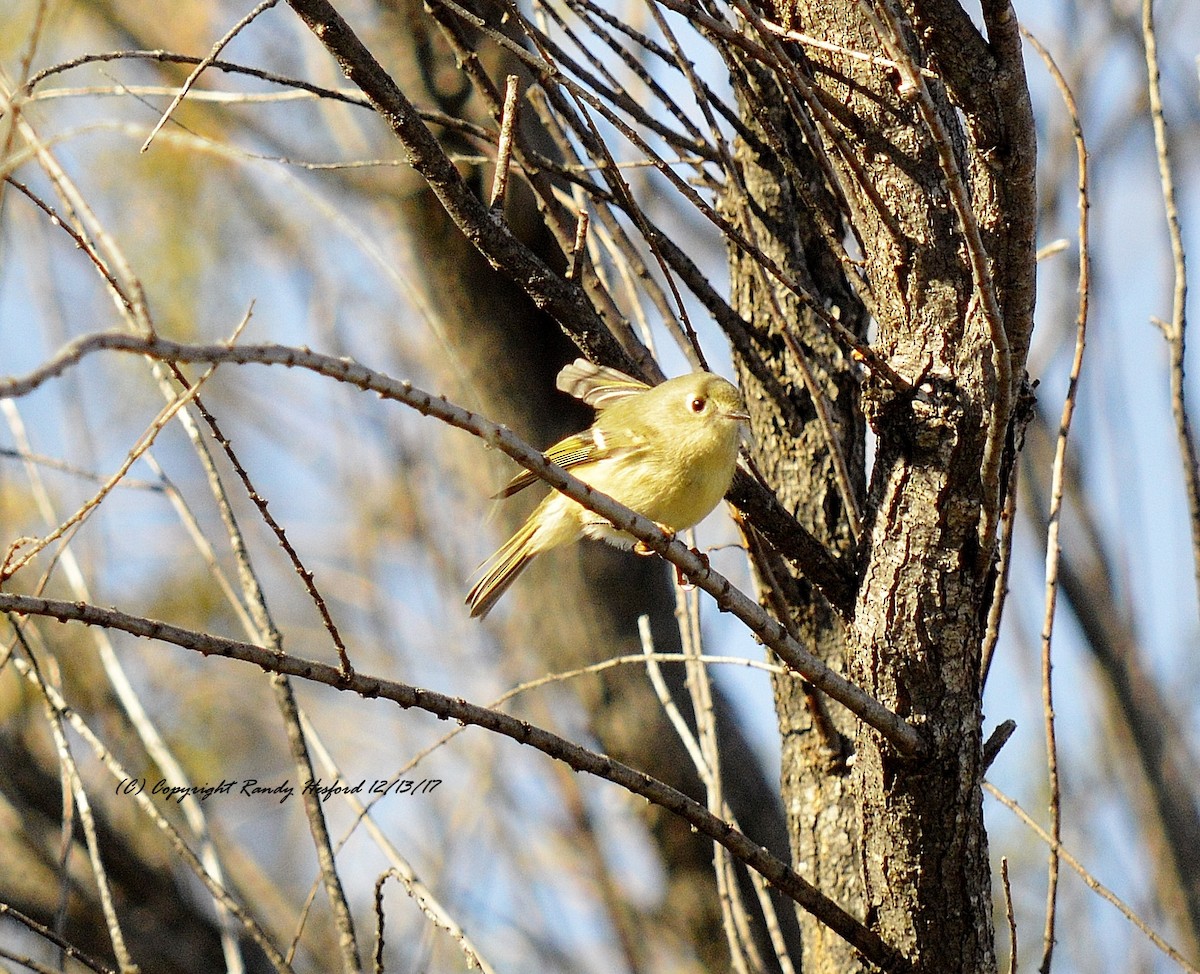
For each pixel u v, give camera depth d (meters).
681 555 7.06
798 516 10.09
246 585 9.03
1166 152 9.03
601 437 10.55
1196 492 8.95
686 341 9.01
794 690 10.17
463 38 8.75
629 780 7.36
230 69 8.02
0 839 14.51
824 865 9.70
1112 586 15.18
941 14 6.72
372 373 5.77
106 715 13.82
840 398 10.18
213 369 6.54
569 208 10.23
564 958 14.75
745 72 9.46
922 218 7.53
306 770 8.74
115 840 14.68
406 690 6.81
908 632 7.61
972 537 7.58
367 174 15.51
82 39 16.33
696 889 15.70
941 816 7.70
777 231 10.27
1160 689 15.29
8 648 8.44
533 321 16.14
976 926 7.88
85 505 6.63
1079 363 8.16
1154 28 9.04
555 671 16.42
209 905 15.21
